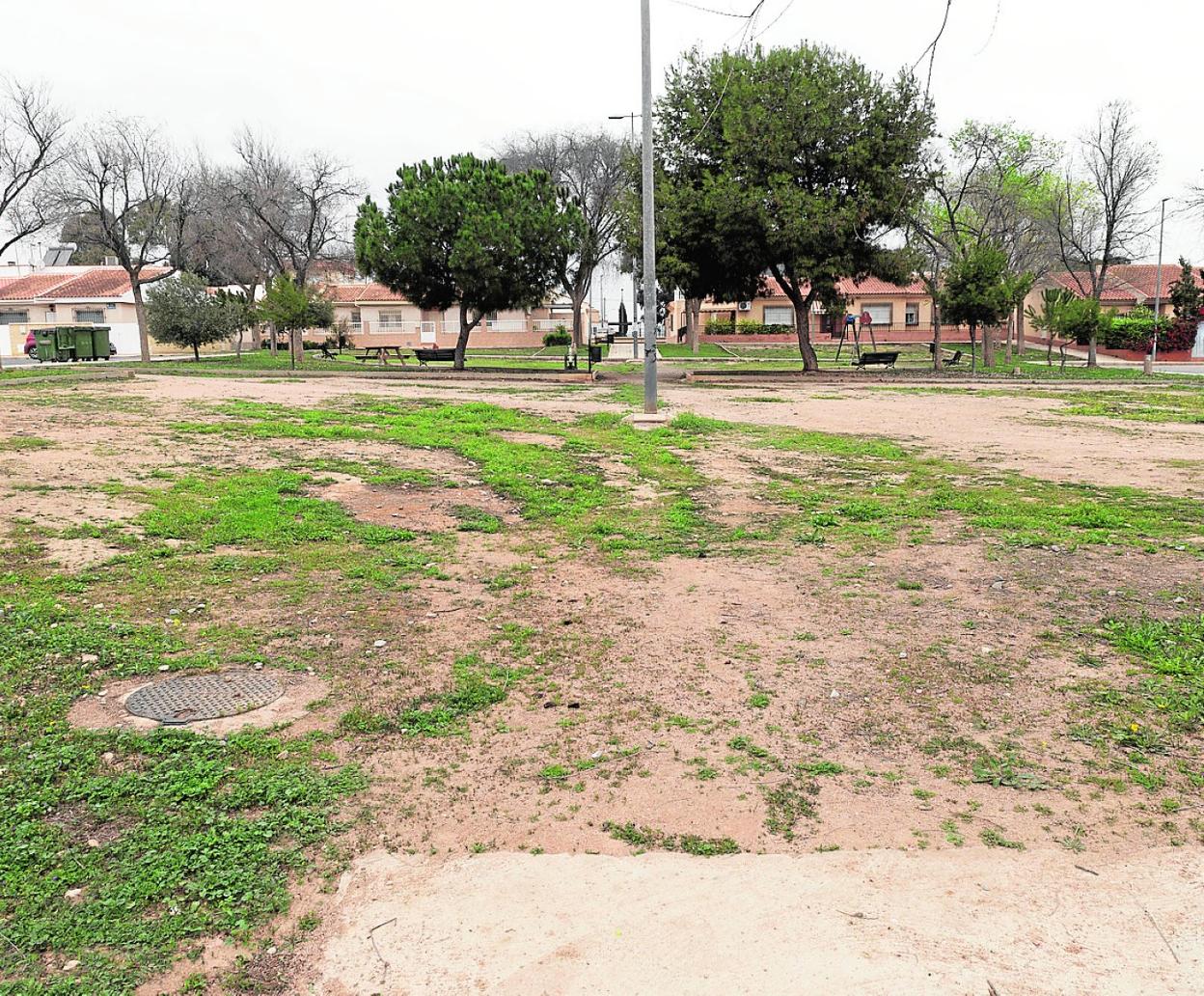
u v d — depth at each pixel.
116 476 9.88
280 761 4.12
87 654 5.26
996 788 3.86
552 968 2.85
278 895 3.19
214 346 55.31
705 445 13.74
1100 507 9.35
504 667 5.23
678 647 5.52
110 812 3.66
